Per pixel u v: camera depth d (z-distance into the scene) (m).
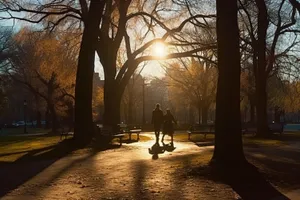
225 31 13.62
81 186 11.27
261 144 25.66
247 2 30.36
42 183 11.84
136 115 95.88
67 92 53.09
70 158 18.02
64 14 31.86
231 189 10.83
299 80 43.59
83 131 24.08
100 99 61.94
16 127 99.38
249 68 51.56
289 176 12.70
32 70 47.81
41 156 19.00
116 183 11.62
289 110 64.44
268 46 39.34
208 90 59.75
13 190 10.84
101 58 34.28
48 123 78.56
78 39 34.56
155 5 36.06
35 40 33.47
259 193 10.48
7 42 54.88
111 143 24.64
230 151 13.31
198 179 11.97
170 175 12.63
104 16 32.84
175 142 27.64
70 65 35.59
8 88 76.94
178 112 98.44
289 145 25.03
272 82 52.56
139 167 14.47
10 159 18.25
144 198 9.73
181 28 34.44
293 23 33.62
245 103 72.19
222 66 13.63
